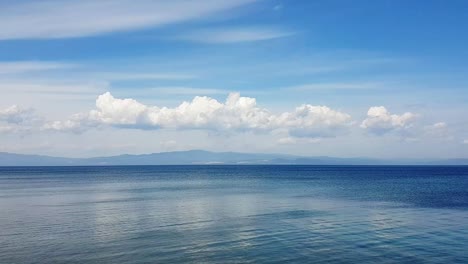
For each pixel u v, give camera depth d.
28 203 74.81
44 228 48.34
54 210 64.81
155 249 37.75
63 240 41.56
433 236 43.69
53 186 123.81
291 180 163.50
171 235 44.12
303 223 51.81
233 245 39.38
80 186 124.50
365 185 128.25
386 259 34.59
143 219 55.31
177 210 64.69
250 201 78.25
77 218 56.19
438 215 59.16
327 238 42.59
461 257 35.19
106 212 62.31
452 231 46.53
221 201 78.38
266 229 47.59
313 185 128.75
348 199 81.81
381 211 63.41
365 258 34.84
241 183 142.12
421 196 88.44
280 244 39.78
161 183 142.88
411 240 41.66
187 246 38.91
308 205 71.44
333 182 146.88
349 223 51.84
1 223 51.81
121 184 135.62
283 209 65.81
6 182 147.25
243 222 52.69
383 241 41.19
